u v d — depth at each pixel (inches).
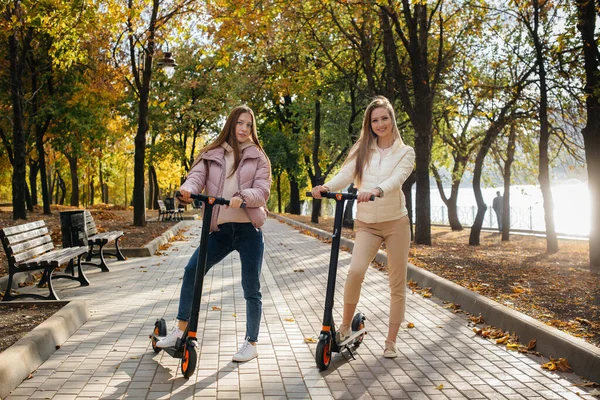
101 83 984.9
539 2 589.9
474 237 767.7
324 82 931.3
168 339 189.6
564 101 622.8
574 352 187.8
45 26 566.9
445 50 765.9
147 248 497.4
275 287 345.1
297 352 205.9
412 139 847.1
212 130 1560.0
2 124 1011.3
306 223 1034.7
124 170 2230.6
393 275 203.6
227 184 195.0
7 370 164.1
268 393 164.2
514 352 207.5
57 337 208.5
